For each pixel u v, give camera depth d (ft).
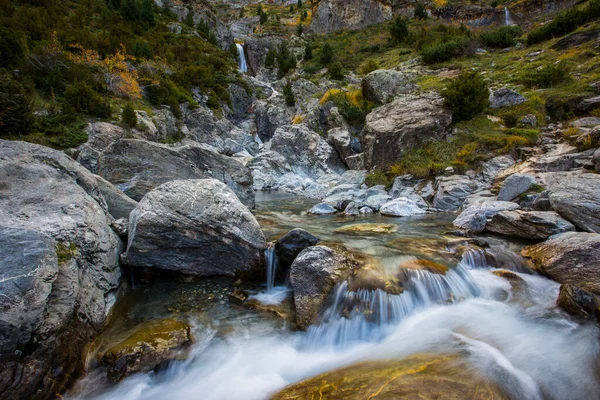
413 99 60.23
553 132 44.37
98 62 81.25
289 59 152.05
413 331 15.71
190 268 21.35
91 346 14.17
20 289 10.64
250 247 21.58
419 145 52.42
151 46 119.24
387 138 55.36
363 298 17.04
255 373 13.84
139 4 147.33
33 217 15.12
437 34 113.60
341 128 79.46
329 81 113.39
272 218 37.32
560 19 80.69
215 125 104.17
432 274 19.13
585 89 48.65
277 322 17.21
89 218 17.39
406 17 164.96
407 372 12.09
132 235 19.79
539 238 24.91
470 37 97.66
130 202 26.20
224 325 16.92
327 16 183.83
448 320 16.48
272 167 76.48
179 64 125.39
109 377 13.02
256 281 22.06
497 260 22.12
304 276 18.45
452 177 42.70
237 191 42.80
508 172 39.63
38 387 11.04
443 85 69.00
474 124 51.21
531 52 77.56
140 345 13.92
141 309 18.07
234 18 279.28
